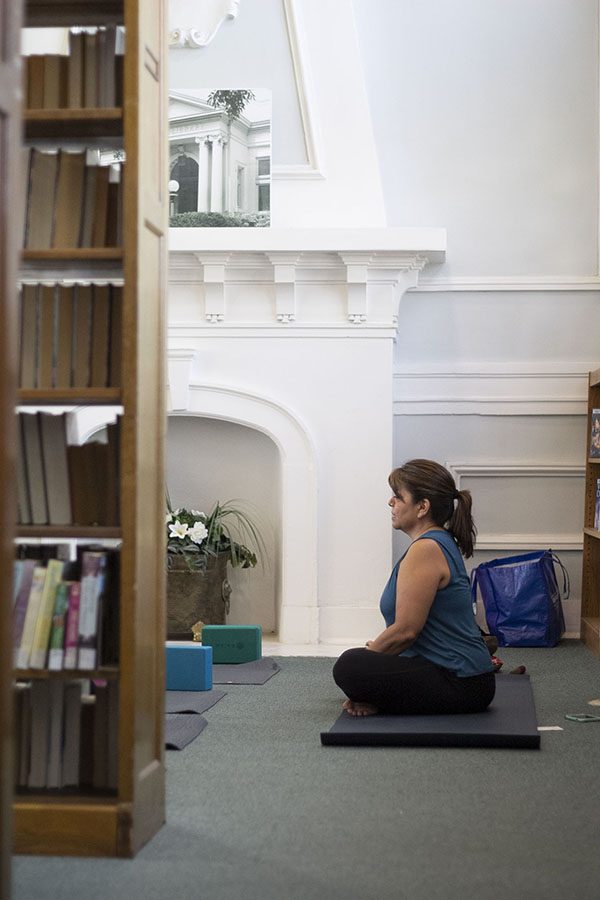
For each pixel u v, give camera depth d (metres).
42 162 3.39
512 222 8.12
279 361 7.68
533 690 5.80
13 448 2.22
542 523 8.08
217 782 3.95
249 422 7.67
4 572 2.17
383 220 7.84
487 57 8.17
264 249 7.46
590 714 5.17
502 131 8.14
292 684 6.00
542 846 3.23
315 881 2.93
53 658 3.25
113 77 3.40
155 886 2.90
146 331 3.35
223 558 7.87
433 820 3.49
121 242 3.39
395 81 8.20
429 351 8.12
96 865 3.08
